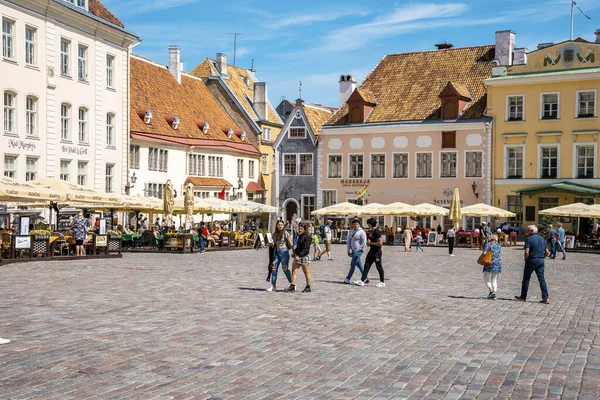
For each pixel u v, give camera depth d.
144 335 12.41
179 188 57.97
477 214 48.97
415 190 59.12
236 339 12.24
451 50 63.38
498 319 15.15
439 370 10.21
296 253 19.50
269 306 16.39
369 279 23.69
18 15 38.84
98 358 10.54
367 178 60.88
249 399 8.62
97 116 46.03
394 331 13.35
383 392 9.01
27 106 40.09
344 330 13.34
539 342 12.45
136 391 8.84
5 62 38.00
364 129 60.91
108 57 47.56
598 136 52.97
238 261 31.70
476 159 57.06
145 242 40.28
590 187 52.94
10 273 23.20
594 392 9.05
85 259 30.80
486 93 58.31
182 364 10.32
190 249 38.62
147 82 59.81
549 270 30.00
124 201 36.16
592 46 53.34
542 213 44.66
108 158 47.28
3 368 9.82
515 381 9.59
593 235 47.66
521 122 55.41
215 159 62.94
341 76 67.50
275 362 10.58
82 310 15.13
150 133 54.56
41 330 12.68
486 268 18.70
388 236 53.09
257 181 70.00
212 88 71.62
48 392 8.70
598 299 19.20
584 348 11.92
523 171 55.38
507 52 59.53
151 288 19.61
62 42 42.84
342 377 9.75
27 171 40.12
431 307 16.83
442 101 58.28
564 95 54.06
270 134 73.62
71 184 31.56
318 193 62.78
